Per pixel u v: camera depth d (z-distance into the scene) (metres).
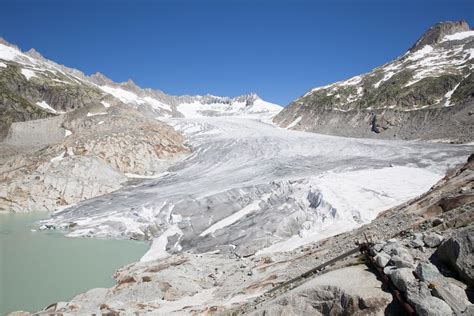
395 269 7.21
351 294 7.32
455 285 6.45
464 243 6.79
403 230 10.94
